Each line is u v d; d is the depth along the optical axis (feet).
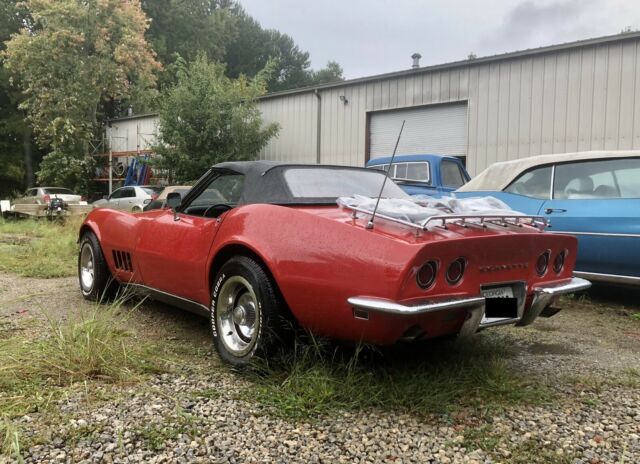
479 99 46.03
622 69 38.47
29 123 96.37
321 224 9.41
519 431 8.26
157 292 13.89
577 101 40.65
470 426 8.38
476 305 8.89
